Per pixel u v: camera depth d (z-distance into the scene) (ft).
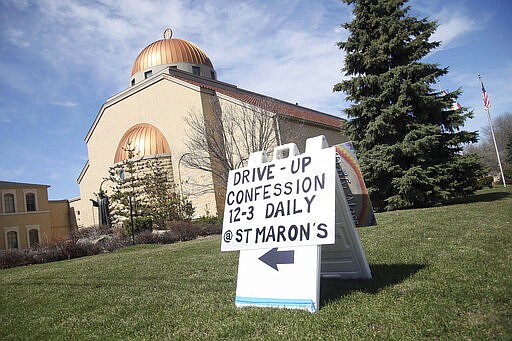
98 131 125.39
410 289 14.11
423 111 62.85
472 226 28.14
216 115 91.97
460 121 63.31
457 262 17.37
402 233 28.27
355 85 64.85
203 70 128.77
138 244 57.98
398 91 63.16
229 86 128.47
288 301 13.79
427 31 63.98
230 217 16.35
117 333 13.05
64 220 145.07
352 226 15.60
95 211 126.72
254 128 83.66
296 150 16.14
